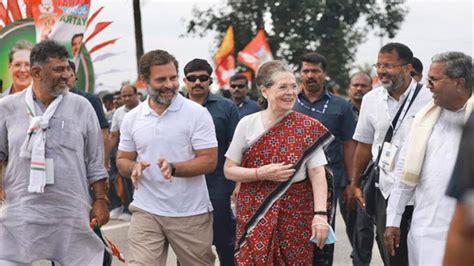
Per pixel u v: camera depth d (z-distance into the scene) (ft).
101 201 18.43
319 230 17.43
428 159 17.92
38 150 17.28
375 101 21.50
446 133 17.67
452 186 9.52
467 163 9.37
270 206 17.69
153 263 18.74
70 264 17.79
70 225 17.69
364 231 25.66
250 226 17.80
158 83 18.52
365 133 21.98
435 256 17.54
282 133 17.69
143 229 18.90
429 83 17.53
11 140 17.48
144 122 18.98
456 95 17.26
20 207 17.52
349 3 125.49
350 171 24.97
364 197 21.39
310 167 17.71
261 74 17.75
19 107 17.60
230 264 23.21
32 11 30.40
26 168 17.46
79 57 32.81
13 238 17.58
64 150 17.58
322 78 24.91
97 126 18.25
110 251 19.29
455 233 9.52
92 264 18.06
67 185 17.62
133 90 37.06
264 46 65.05
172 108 18.88
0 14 30.96
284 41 125.08
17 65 28.04
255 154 17.79
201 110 19.04
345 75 127.54
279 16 124.88
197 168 18.63
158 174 18.84
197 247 19.11
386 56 20.77
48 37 30.12
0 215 17.66
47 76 17.34
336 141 24.99
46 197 17.52
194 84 23.08
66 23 30.27
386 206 20.65
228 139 23.08
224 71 63.16
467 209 9.37
